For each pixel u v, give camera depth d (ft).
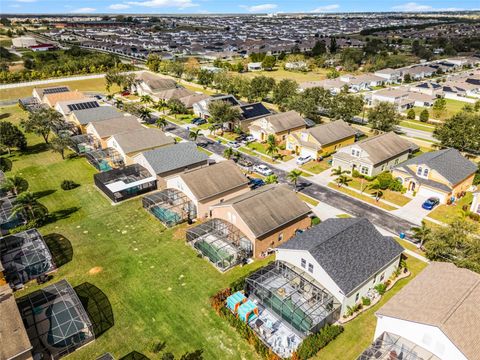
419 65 631.56
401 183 207.51
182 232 167.22
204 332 113.29
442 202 192.85
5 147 260.42
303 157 251.60
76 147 262.47
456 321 91.25
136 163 223.92
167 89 435.12
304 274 123.95
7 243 148.66
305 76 590.55
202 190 177.17
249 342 109.19
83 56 638.53
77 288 132.46
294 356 101.91
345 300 114.62
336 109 320.91
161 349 107.65
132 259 148.36
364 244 129.90
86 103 323.16
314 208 188.44
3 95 442.91
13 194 198.80
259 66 647.56
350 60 640.99
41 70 544.62
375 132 299.58
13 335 98.17
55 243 158.92
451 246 132.67
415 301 101.96
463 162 212.23
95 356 105.60
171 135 302.86
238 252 144.87
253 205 153.48
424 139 297.33
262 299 123.44
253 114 318.24
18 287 132.26
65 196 201.36
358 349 106.73
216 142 285.43
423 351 94.12
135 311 121.70
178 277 137.90
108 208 188.44
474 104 415.44
